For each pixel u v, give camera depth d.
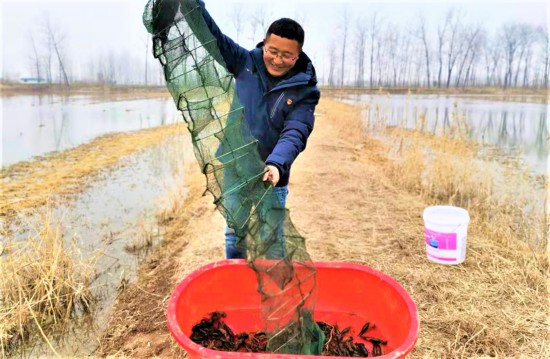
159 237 4.76
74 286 3.69
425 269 3.87
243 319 2.69
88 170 7.05
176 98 2.23
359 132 9.95
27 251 3.73
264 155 2.71
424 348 2.92
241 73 2.65
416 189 6.20
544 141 9.06
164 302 3.50
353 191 5.94
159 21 2.23
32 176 6.64
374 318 2.61
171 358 2.89
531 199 5.70
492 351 2.90
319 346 2.30
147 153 8.23
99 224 5.03
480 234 4.61
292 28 2.36
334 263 2.65
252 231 2.18
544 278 3.70
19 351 3.08
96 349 3.07
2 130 9.77
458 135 7.59
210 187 2.24
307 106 2.62
